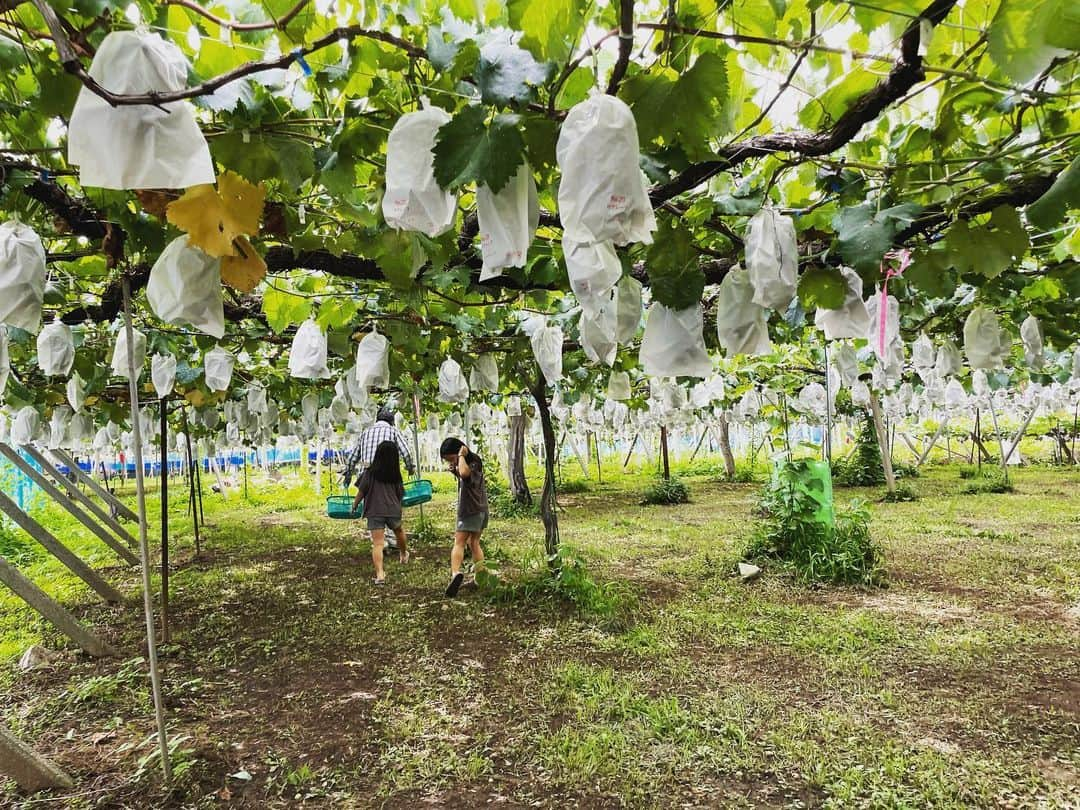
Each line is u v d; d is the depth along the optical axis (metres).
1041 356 2.92
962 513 9.07
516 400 9.77
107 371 4.14
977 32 1.25
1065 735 2.87
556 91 1.15
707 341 4.05
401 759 2.81
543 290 2.77
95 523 7.01
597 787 2.57
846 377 4.39
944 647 3.94
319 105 1.57
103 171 0.99
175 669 3.92
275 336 4.04
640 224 0.98
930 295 2.05
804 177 2.13
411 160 1.21
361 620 4.83
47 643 4.44
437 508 12.16
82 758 2.85
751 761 2.69
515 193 1.22
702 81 1.14
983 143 1.97
